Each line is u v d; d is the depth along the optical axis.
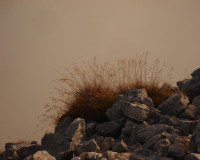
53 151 17.66
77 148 16.66
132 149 16.23
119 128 22.14
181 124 18.48
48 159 14.20
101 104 26.23
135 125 20.81
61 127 25.75
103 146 18.03
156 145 15.02
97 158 13.19
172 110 22.45
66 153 17.19
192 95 27.56
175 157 13.10
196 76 27.66
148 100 24.38
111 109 24.30
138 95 24.78
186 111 21.61
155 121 21.47
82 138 19.81
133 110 21.48
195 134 14.28
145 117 21.09
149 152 13.94
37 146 19.20
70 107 28.09
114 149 16.45
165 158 12.93
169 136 15.82
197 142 13.27
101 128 22.20
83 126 20.19
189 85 27.73
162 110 23.28
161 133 16.78
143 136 18.12
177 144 13.48
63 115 27.95
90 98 27.66
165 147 13.95
